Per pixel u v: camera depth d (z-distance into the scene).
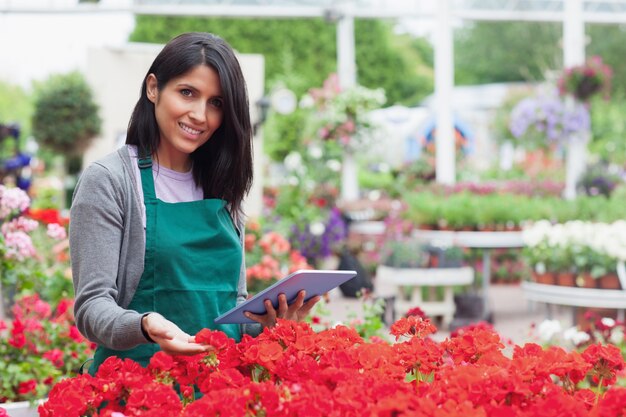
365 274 9.75
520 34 32.81
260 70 9.59
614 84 30.55
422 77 30.94
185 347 1.83
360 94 12.66
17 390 3.77
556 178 17.38
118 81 10.39
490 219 8.83
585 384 3.74
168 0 11.82
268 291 1.98
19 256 4.21
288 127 19.45
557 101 12.12
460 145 19.47
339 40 13.09
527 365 1.83
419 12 12.84
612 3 13.63
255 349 1.86
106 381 1.82
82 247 1.99
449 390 1.69
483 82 33.97
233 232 2.19
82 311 1.96
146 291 2.05
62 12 11.59
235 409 1.59
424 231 9.02
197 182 2.23
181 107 2.10
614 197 10.55
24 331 4.08
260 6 12.15
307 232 9.29
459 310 7.92
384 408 1.58
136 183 2.09
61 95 13.18
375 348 1.92
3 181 9.20
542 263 6.75
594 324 5.02
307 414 1.58
